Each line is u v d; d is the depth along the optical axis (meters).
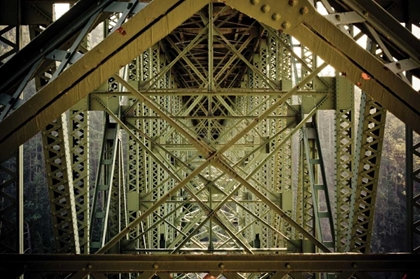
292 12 2.00
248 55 14.91
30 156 28.16
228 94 6.57
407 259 2.70
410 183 3.81
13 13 3.91
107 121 6.77
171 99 15.16
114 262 2.69
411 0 3.70
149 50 9.24
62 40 2.39
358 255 2.72
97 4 2.38
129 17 2.11
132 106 7.00
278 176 9.27
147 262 2.68
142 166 8.94
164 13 1.97
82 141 4.98
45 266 2.65
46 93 2.05
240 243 4.71
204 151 3.23
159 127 10.86
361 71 2.15
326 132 46.28
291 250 6.64
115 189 7.04
